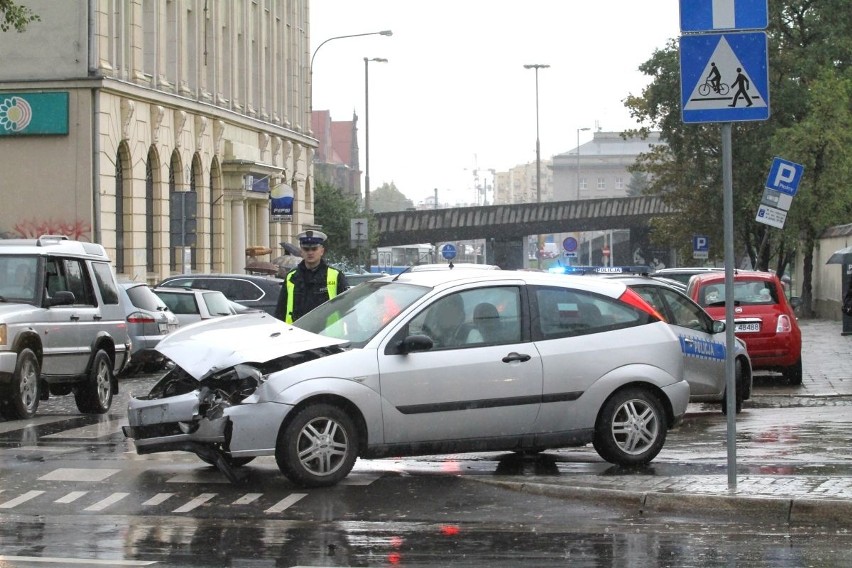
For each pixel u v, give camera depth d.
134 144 52.44
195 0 60.16
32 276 21.14
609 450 14.60
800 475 13.51
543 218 110.38
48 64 49.25
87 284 22.52
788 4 71.56
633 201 111.06
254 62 70.31
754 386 27.88
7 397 20.19
